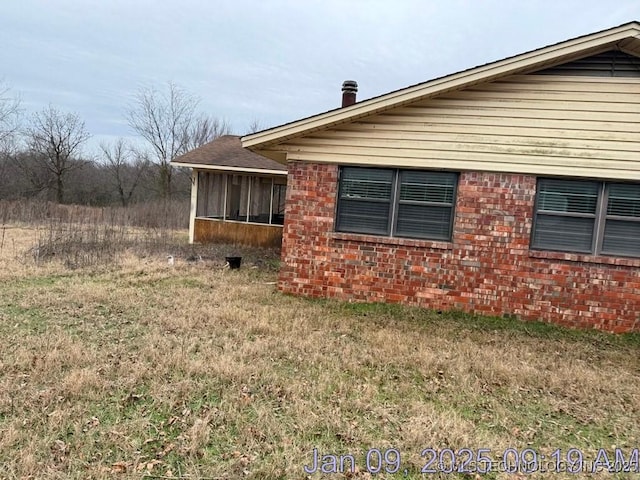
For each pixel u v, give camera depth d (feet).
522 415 12.04
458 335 19.20
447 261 22.79
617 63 20.49
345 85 33.32
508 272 22.03
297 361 15.01
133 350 15.37
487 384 13.89
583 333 20.58
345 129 23.76
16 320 18.30
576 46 19.70
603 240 21.21
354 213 24.22
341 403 11.96
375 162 23.44
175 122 117.70
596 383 14.33
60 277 27.20
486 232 22.22
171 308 21.11
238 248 44.19
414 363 15.23
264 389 12.65
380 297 23.79
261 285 27.40
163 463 9.12
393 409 11.88
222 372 13.48
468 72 20.92
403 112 22.94
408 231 23.52
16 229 51.85
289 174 24.71
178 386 12.45
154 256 36.27
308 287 24.75
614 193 21.03
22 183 105.40
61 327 17.65
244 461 9.25
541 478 9.27
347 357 15.56
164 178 114.93
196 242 47.19
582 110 20.89
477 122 22.06
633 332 20.77
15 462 8.84
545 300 21.68
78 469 8.77
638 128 20.39
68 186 111.65
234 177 53.31
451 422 11.16
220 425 10.68
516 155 21.65
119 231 47.70
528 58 20.22
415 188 23.31
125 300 22.11
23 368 13.35
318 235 24.50
